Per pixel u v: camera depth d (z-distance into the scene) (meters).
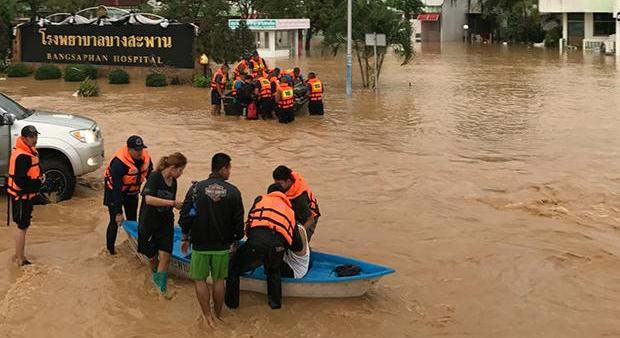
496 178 12.75
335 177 12.84
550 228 9.87
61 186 11.09
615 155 14.77
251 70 22.98
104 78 35.25
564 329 6.79
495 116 20.55
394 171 13.30
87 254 8.80
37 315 7.05
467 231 9.77
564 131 17.80
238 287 7.12
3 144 10.71
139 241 7.52
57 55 36.81
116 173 8.33
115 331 6.73
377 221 10.23
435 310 7.21
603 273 8.20
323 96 26.00
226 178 6.92
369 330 6.73
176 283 7.85
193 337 6.60
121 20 34.16
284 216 7.01
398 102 24.06
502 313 7.15
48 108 22.92
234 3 62.00
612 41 53.16
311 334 6.65
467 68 40.38
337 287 7.26
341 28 28.17
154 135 17.30
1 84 32.66
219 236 6.70
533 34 70.75
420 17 78.81
